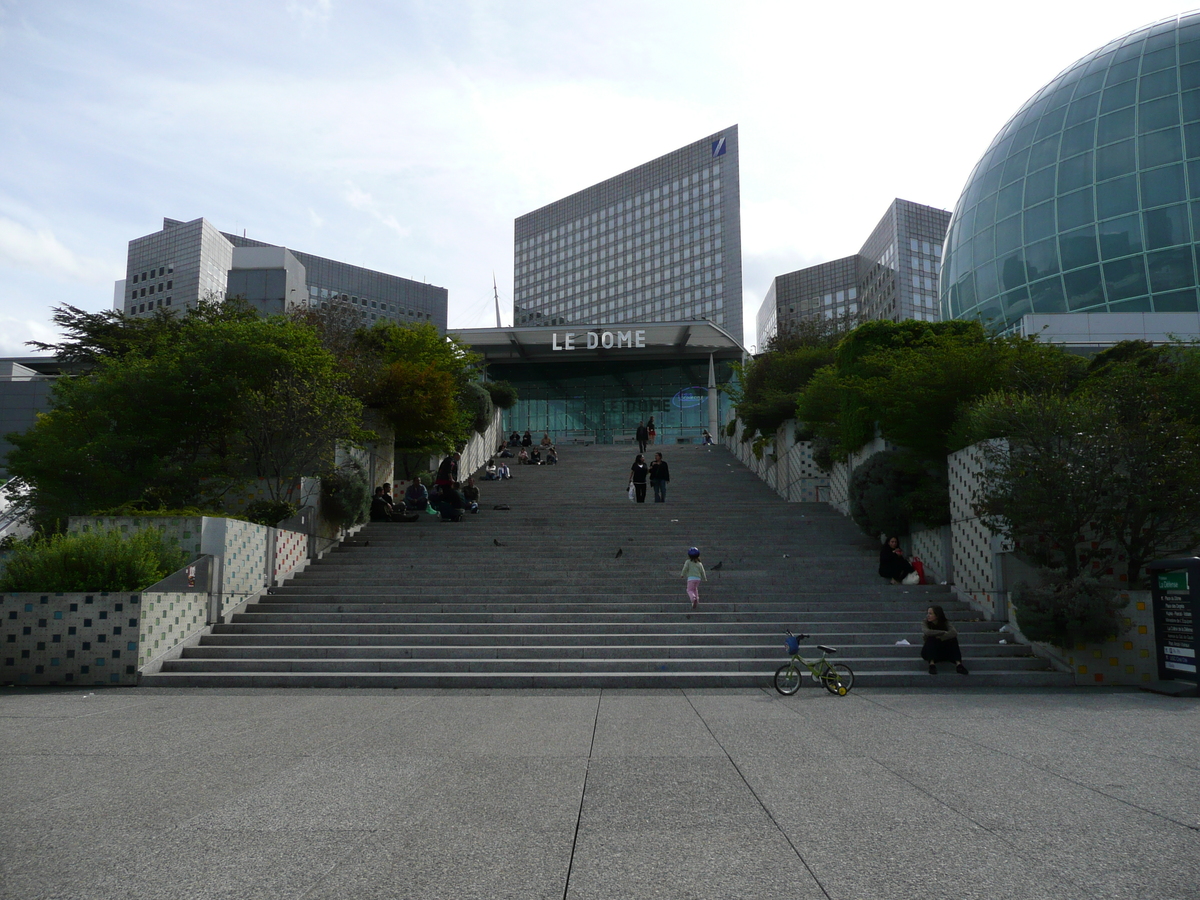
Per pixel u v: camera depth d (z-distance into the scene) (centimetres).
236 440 2062
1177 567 1225
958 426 1714
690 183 15225
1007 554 1507
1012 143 3419
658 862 453
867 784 631
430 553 2030
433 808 564
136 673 1308
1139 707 1053
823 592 1689
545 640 1452
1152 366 1878
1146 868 439
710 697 1164
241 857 462
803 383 3156
